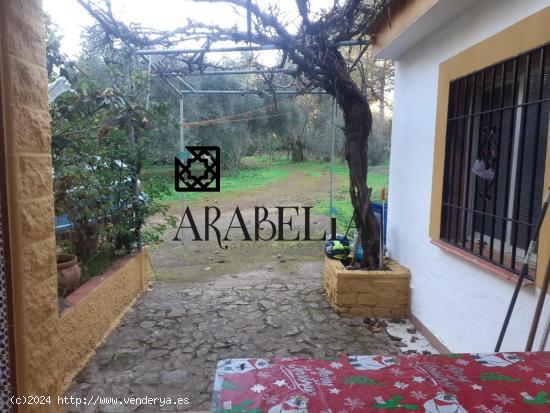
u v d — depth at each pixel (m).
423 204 3.62
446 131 3.13
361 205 4.18
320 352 3.23
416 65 3.78
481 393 1.20
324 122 17.45
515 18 2.37
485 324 2.62
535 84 2.34
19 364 1.74
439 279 3.29
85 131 3.41
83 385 2.73
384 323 3.82
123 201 4.14
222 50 4.43
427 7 2.88
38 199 1.88
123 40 4.29
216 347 3.30
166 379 2.82
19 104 1.72
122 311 3.91
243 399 1.17
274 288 4.78
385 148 15.52
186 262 5.99
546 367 1.38
